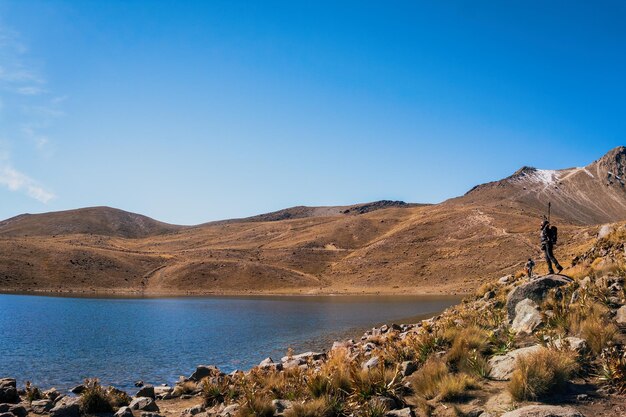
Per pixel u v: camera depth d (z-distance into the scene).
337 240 187.62
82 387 19.41
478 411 8.85
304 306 75.69
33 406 13.83
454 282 116.56
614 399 8.61
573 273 16.50
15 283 108.88
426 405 9.34
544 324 12.32
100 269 129.75
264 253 170.00
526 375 9.05
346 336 38.94
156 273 136.88
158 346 34.31
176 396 16.17
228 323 50.53
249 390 12.43
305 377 12.59
